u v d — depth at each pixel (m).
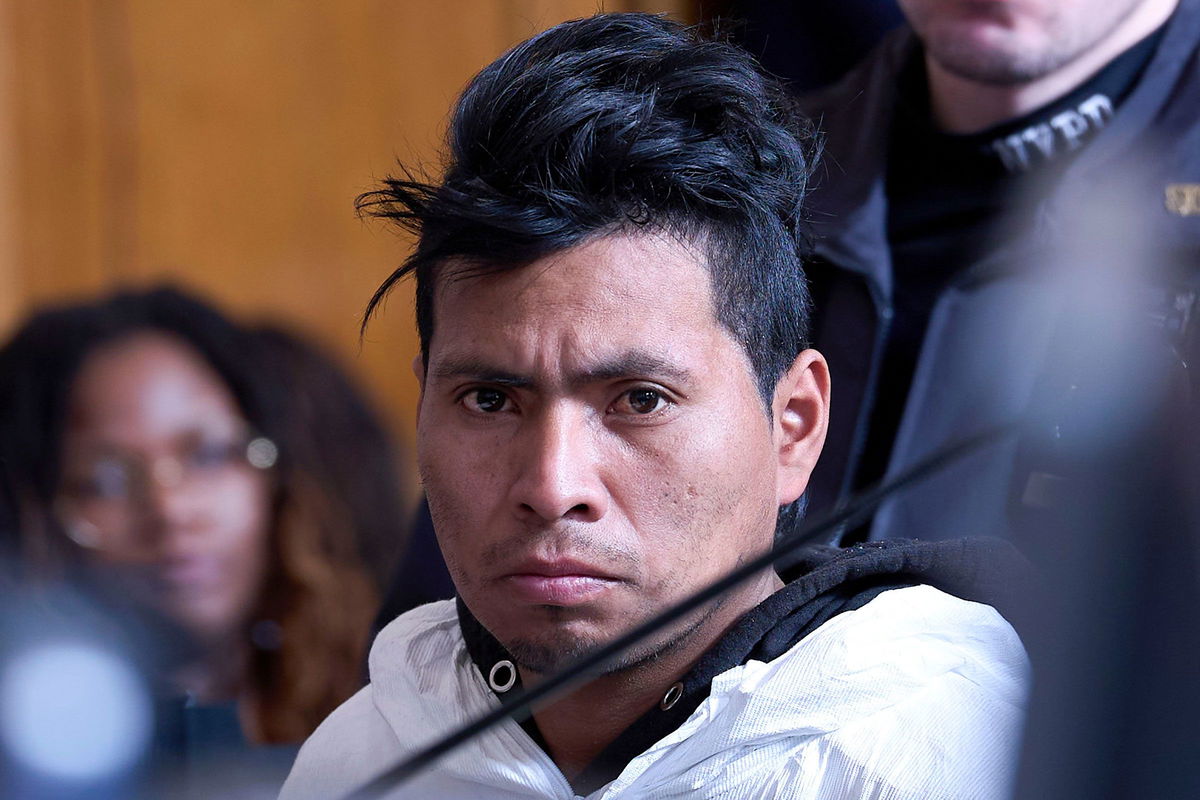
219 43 6.94
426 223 2.34
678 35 2.57
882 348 3.55
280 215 6.95
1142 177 3.40
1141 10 3.54
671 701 2.39
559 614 2.21
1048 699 1.69
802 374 2.49
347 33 6.91
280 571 4.56
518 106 2.36
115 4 6.87
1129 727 1.62
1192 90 3.49
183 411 4.55
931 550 2.51
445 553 2.33
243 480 4.60
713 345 2.26
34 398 4.49
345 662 4.57
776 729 2.29
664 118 2.35
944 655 2.32
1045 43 3.50
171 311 4.74
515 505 2.20
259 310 6.68
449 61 6.88
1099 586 1.72
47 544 4.35
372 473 4.86
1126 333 2.22
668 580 2.22
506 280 2.22
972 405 3.36
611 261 2.21
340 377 4.95
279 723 4.45
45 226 6.83
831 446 3.51
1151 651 1.65
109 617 4.12
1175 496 1.77
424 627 2.78
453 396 2.28
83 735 1.96
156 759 2.01
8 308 6.76
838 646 2.32
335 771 2.73
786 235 2.48
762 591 2.50
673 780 2.34
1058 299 3.25
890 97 3.81
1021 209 3.49
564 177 2.24
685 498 2.22
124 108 6.89
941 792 2.19
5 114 6.79
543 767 2.45
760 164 2.42
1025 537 2.14
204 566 4.45
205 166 6.94
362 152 6.93
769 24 4.27
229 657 4.40
